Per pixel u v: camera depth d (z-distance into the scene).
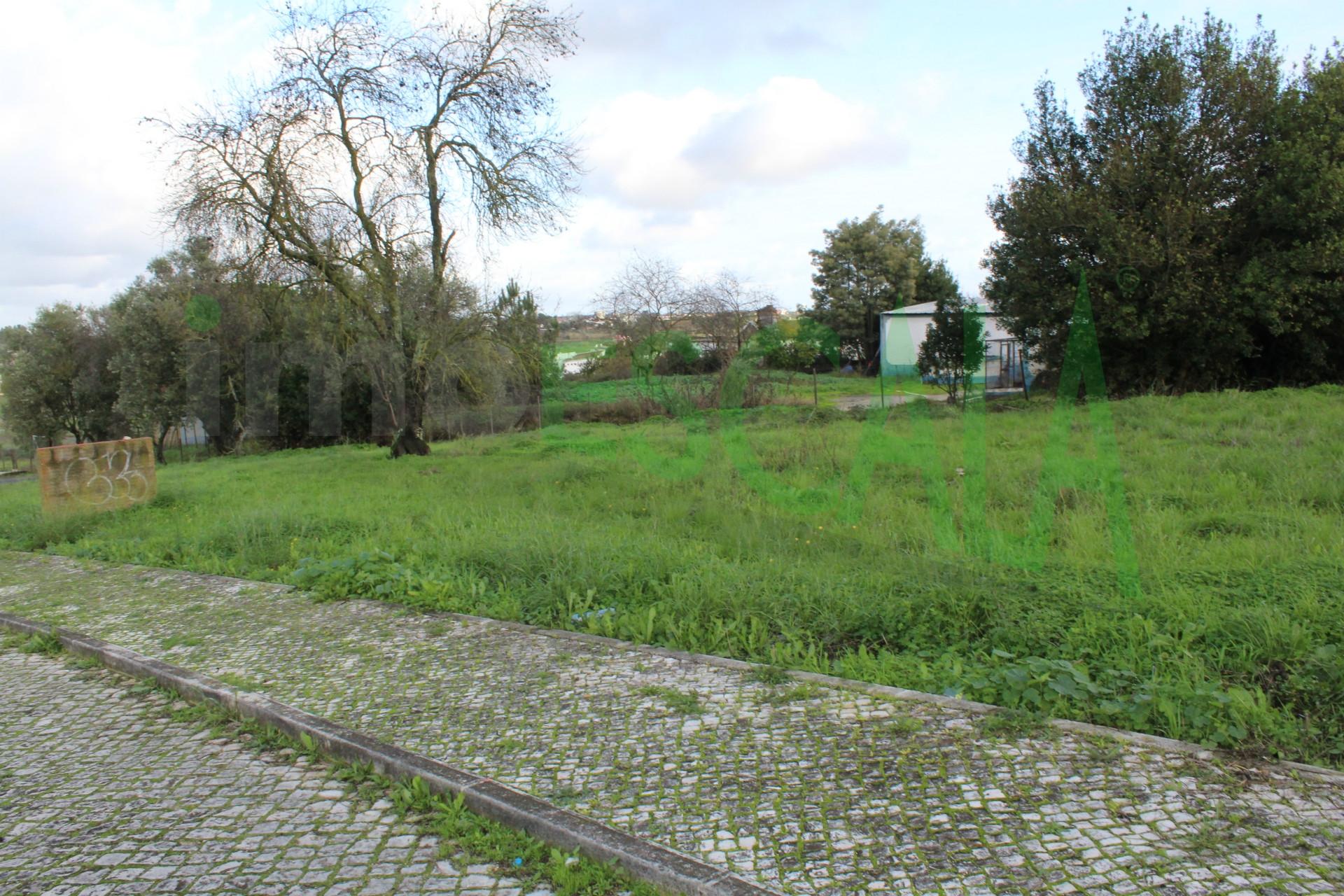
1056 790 2.99
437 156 17.02
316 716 4.03
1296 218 15.55
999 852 2.64
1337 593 4.51
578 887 2.67
